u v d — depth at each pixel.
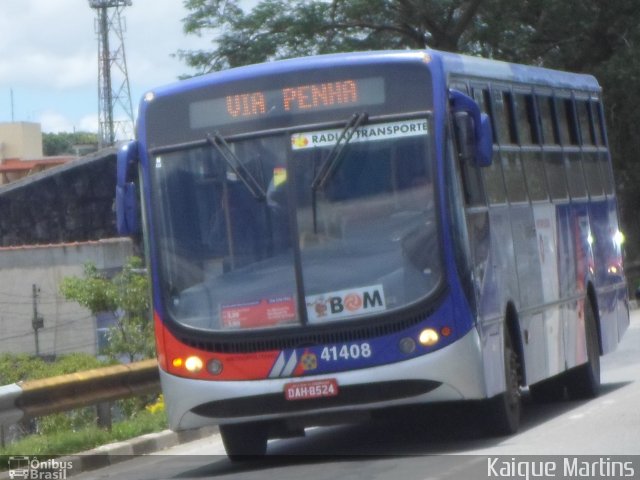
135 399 30.64
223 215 19.27
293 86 19.28
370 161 18.92
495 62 23.28
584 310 27.02
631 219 72.12
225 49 66.81
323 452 21.11
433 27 65.56
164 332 19.31
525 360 21.94
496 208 21.27
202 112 19.56
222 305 19.05
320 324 18.64
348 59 19.20
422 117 18.91
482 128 19.17
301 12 65.44
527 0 66.31
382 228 18.75
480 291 19.47
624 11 66.12
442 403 20.73
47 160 111.88
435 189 18.69
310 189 18.98
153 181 19.66
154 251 19.52
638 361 35.12
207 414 19.09
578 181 27.86
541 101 25.67
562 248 25.62
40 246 66.19
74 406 23.53
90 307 46.41
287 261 18.89
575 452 18.03
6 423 21.69
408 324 18.48
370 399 18.55
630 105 66.25
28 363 47.81
